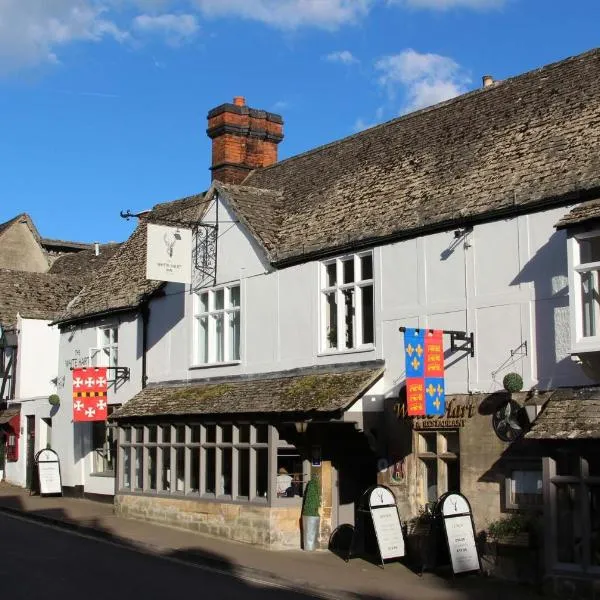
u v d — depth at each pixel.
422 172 16.08
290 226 17.94
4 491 24.52
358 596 11.22
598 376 11.60
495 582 12.25
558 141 13.92
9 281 28.83
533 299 12.73
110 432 22.09
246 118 23.66
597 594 10.94
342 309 15.91
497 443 12.88
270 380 16.97
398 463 14.39
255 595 11.31
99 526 17.36
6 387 27.50
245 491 16.30
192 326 19.58
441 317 14.00
